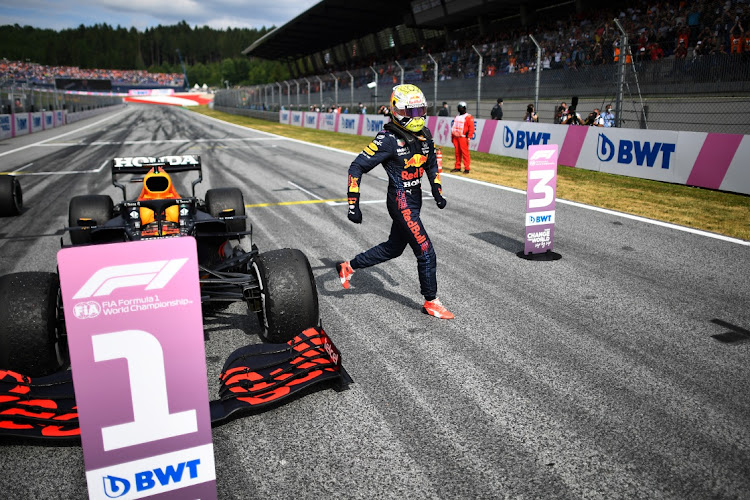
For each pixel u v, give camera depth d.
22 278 2.97
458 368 3.38
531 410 2.91
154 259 1.69
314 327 3.38
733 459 2.51
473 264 5.58
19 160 16.33
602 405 2.95
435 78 18.89
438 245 6.32
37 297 2.90
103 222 5.53
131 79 138.75
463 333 3.90
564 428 2.75
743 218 7.48
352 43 47.28
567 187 10.06
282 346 3.29
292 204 9.10
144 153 18.08
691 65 12.76
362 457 2.54
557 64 16.91
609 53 15.38
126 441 1.75
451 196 9.55
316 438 2.69
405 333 3.91
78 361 1.65
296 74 64.94
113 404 1.71
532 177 5.58
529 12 26.22
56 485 2.38
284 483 2.37
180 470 1.84
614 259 5.71
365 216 8.02
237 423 2.83
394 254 4.25
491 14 28.78
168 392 1.77
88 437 1.70
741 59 11.84
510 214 8.08
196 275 1.74
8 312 2.83
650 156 10.62
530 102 17.58
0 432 2.52
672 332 3.89
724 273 5.22
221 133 28.31
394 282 5.06
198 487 1.88
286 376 2.98
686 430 2.73
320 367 3.04
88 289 1.63
